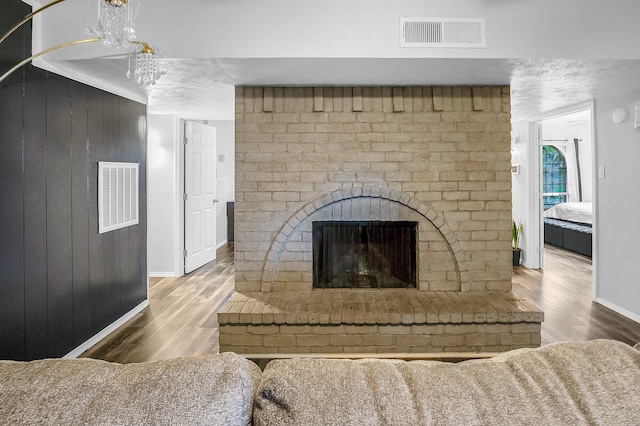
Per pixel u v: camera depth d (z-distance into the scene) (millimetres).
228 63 2572
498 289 3260
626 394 701
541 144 5320
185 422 659
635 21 2471
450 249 3266
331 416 670
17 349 2260
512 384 734
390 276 3420
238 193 3230
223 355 810
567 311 3635
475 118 3205
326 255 3414
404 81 3064
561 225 7008
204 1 2443
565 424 665
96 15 2416
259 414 710
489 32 2471
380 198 3256
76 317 2795
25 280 2318
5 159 2162
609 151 3715
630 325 3293
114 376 748
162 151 4902
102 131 3113
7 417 663
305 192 3219
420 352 2814
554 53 2475
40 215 2434
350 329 2809
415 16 2469
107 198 3168
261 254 3258
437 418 668
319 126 3197
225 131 7504
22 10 2271
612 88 3336
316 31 2455
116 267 3332
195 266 5277
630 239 3486
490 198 3225
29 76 2332
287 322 2799
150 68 2461
